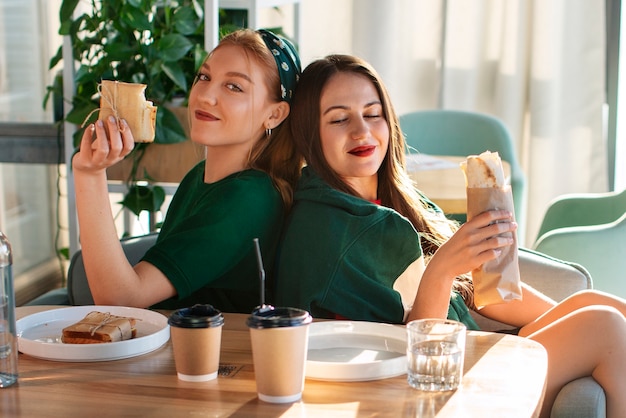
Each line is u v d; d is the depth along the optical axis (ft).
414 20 14.26
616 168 14.69
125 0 9.97
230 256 5.82
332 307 5.66
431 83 14.43
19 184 12.07
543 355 4.67
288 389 3.99
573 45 14.08
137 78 10.30
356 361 4.57
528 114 14.42
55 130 10.84
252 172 6.17
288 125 6.51
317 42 14.51
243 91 6.13
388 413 3.87
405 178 6.81
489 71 14.39
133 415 3.85
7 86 11.57
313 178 6.21
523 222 12.64
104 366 4.50
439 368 4.12
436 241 6.79
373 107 6.35
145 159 9.98
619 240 9.66
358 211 5.88
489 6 14.19
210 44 9.56
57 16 12.30
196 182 6.59
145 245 7.48
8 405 3.96
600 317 5.61
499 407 3.92
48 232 12.70
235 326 5.25
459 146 13.10
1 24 11.43
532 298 6.89
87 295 7.29
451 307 6.17
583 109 14.21
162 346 4.84
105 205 5.35
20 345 4.70
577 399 5.32
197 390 4.16
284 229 6.20
